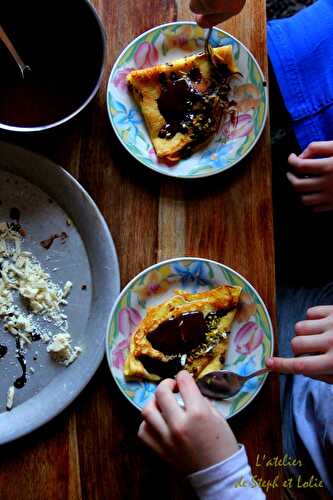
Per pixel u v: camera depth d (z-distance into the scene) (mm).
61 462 700
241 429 708
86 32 718
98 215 718
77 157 748
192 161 754
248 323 728
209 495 669
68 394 694
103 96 759
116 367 707
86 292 742
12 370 726
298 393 946
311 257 1042
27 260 745
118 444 705
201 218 746
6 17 725
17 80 733
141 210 745
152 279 723
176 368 713
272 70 918
